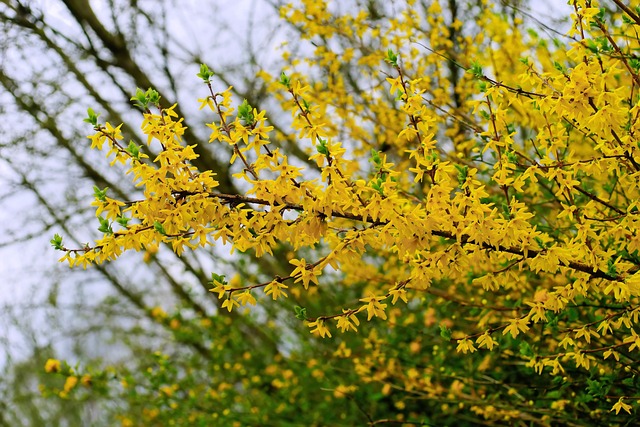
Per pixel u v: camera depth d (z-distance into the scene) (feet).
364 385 16.21
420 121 7.53
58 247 7.13
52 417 33.68
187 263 23.40
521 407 12.24
